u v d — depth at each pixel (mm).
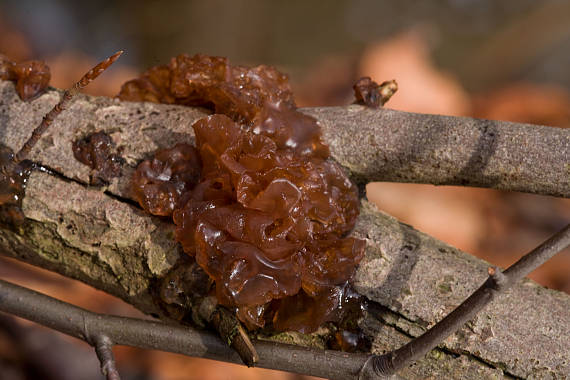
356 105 405
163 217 390
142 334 388
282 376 503
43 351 483
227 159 379
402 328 384
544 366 380
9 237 401
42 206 393
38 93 403
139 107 403
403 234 394
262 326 377
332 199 385
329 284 382
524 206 621
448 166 394
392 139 396
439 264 388
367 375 377
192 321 390
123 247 392
